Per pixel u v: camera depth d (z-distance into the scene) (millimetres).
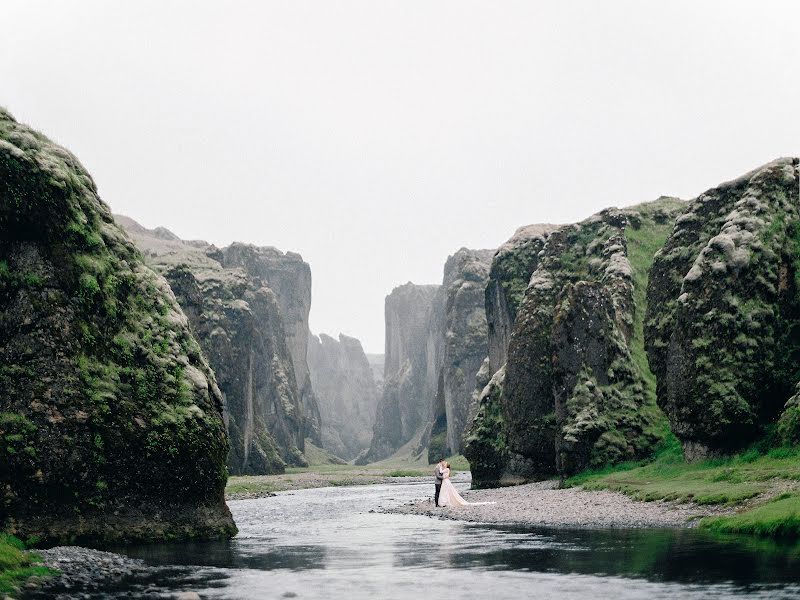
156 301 42625
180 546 32844
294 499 81375
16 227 36156
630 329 71000
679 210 84812
